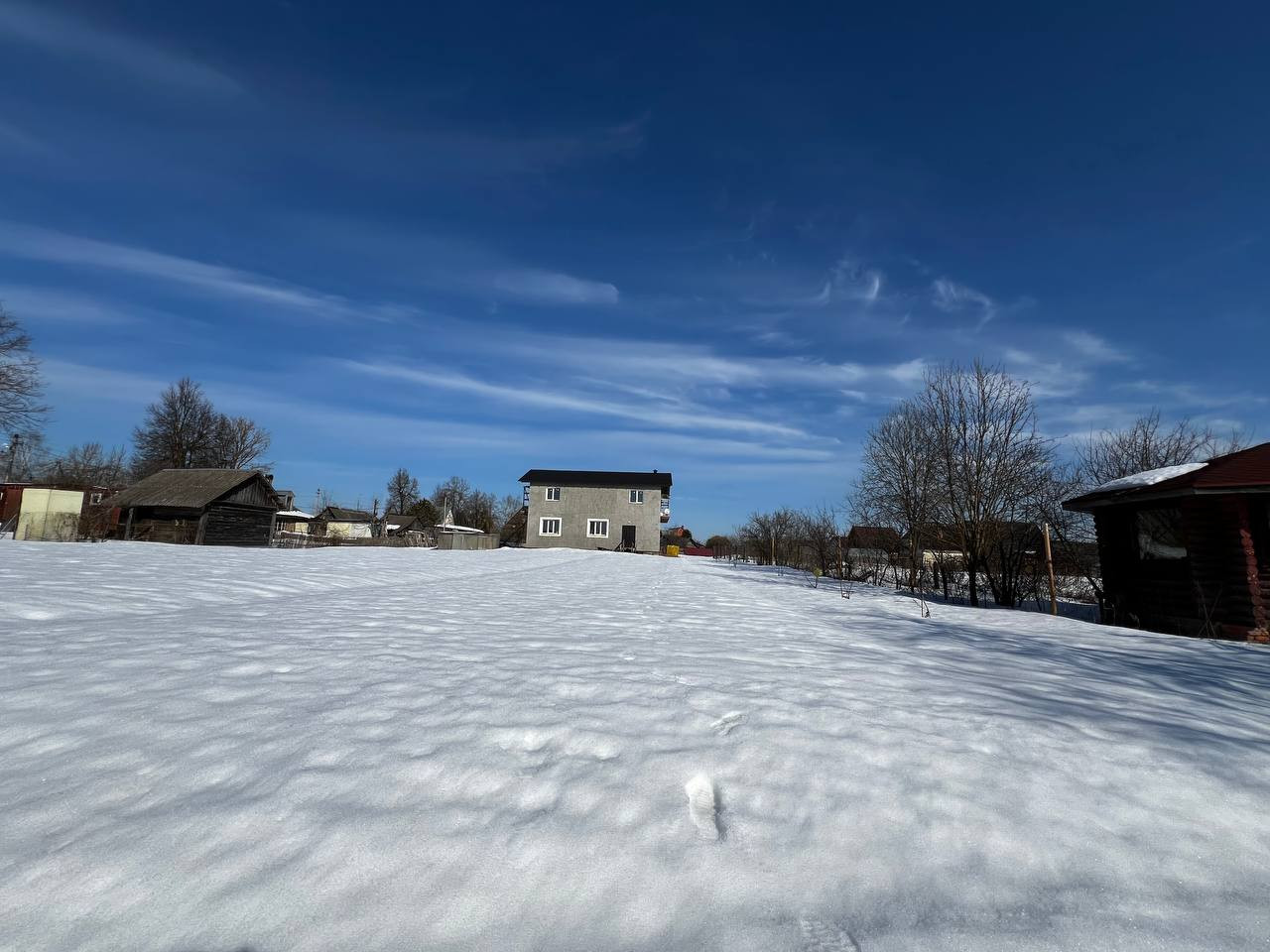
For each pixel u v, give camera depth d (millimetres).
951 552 14438
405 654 4391
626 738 2789
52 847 1784
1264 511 8180
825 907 1648
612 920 1565
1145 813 2238
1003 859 1909
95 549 13180
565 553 32625
